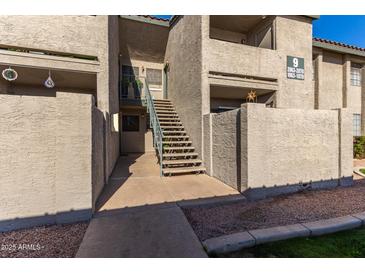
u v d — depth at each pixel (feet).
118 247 8.79
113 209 12.39
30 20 17.72
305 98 26.30
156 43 34.37
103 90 20.04
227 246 8.80
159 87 37.78
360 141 33.96
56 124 10.53
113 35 23.82
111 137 21.17
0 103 9.57
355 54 34.73
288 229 10.17
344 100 35.68
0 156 9.66
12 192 9.89
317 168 17.02
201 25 21.84
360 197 15.05
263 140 14.89
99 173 14.33
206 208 13.25
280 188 15.75
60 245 8.97
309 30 26.50
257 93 27.12
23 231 9.89
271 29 25.77
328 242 9.60
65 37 18.75
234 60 22.99
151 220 11.20
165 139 24.71
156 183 17.79
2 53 17.06
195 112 23.48
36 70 19.48
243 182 14.97
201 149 21.98
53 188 10.62
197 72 22.86
